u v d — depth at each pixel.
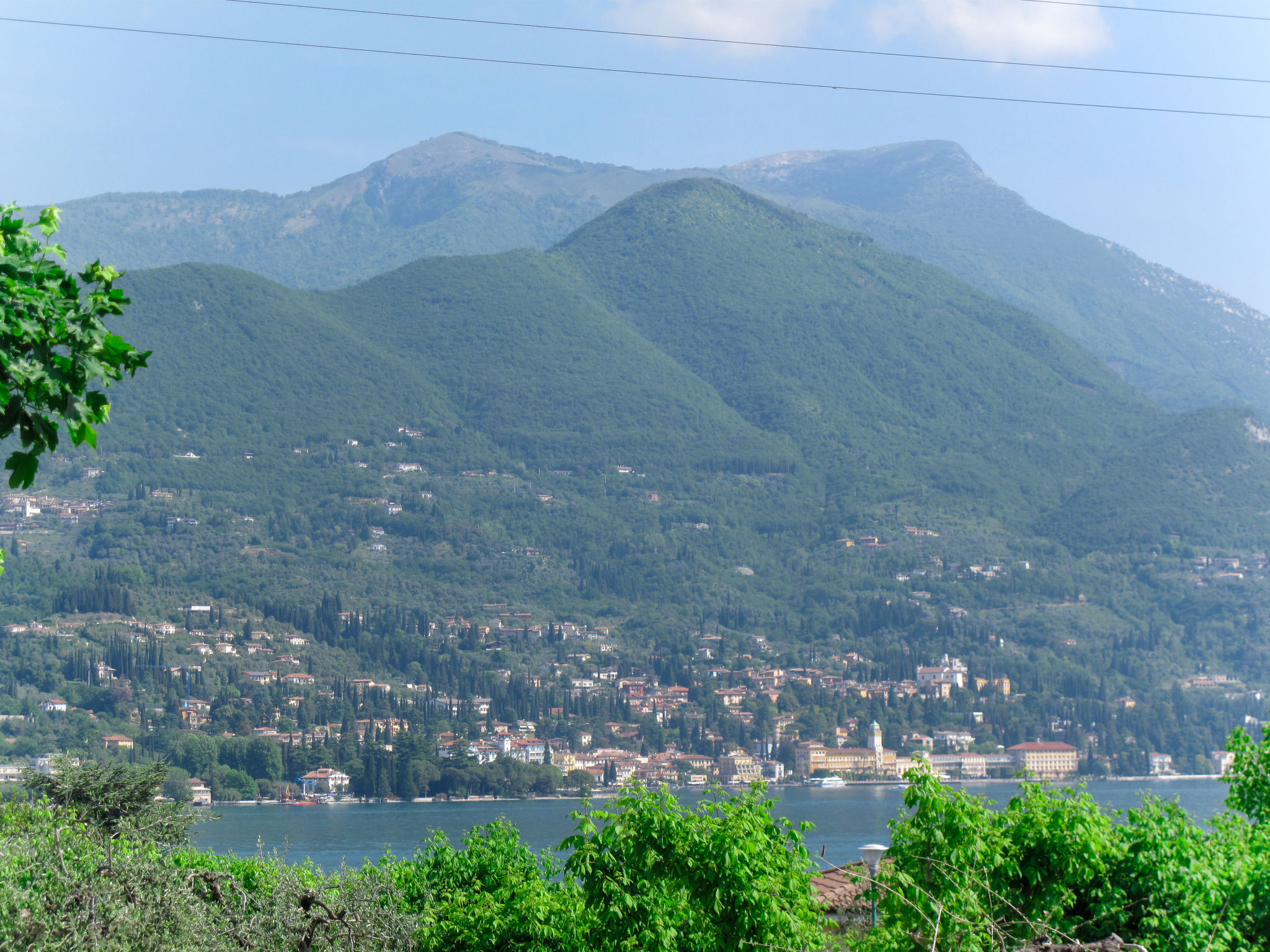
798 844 49.31
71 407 23.16
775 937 44.66
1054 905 42.84
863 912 57.53
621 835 47.31
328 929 38.78
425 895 61.47
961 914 39.38
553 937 53.25
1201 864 43.09
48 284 23.20
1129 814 46.66
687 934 48.56
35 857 32.00
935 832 42.38
